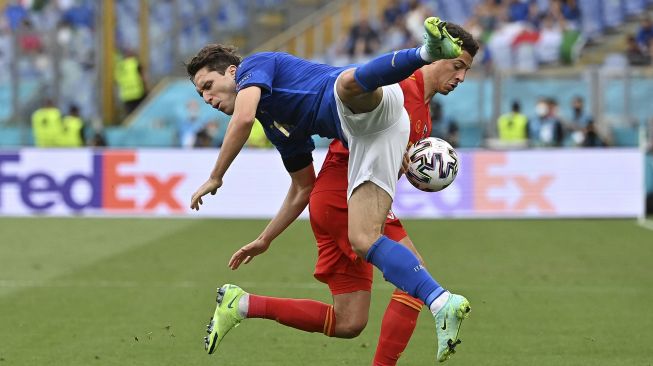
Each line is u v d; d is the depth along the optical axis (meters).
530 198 54.38
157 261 38.19
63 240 45.06
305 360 22.08
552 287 32.25
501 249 41.72
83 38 75.31
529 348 23.34
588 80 64.44
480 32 74.69
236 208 55.12
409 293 16.59
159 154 55.28
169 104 74.44
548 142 61.34
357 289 18.78
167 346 23.41
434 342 24.02
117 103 76.12
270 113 18.09
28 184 56.00
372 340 24.17
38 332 25.06
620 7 79.00
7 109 72.12
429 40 15.19
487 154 54.53
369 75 16.09
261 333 24.97
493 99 63.50
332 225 18.56
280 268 36.19
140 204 55.41
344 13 81.94
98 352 22.77
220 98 18.50
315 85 17.67
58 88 70.50
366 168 17.16
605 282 33.25
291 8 83.62
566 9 76.25
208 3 82.69
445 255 39.88
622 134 62.53
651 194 56.94
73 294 30.88
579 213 54.31
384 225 17.94
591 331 25.31
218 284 32.66
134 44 81.25
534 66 72.56
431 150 18.47
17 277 34.44
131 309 28.30
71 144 64.75
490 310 28.25
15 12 80.81
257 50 80.44
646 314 27.66
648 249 41.78
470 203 54.53
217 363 21.77
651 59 69.94
